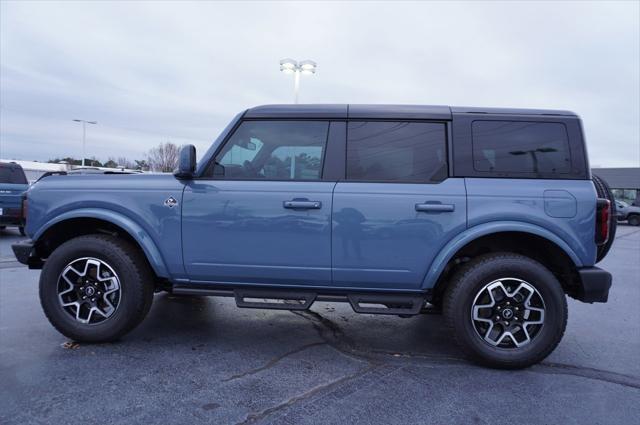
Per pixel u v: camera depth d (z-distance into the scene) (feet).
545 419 8.52
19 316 14.21
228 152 11.77
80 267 11.70
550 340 10.54
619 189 135.44
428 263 10.84
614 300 19.03
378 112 11.50
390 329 13.99
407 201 10.84
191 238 11.41
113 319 11.51
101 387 9.35
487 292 10.78
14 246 12.01
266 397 9.12
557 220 10.56
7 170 36.81
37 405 8.54
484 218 10.66
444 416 8.53
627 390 9.84
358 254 10.95
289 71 49.26
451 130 11.27
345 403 8.96
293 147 11.64
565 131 11.12
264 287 11.60
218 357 11.23
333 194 11.02
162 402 8.78
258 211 11.18
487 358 10.68
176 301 16.55
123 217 11.53
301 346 12.22
